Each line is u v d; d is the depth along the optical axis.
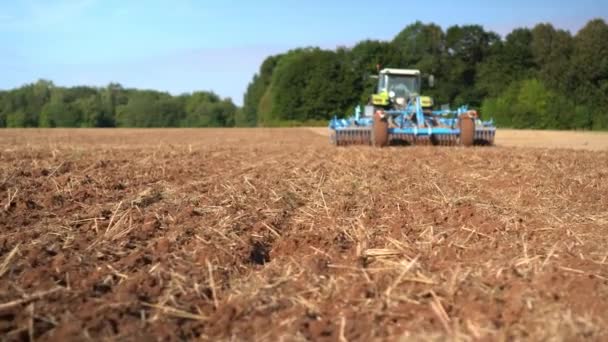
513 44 50.41
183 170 8.70
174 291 3.50
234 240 4.59
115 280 3.68
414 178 7.88
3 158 10.06
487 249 4.33
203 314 3.22
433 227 5.02
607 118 42.19
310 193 6.77
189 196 6.39
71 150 12.77
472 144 15.66
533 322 2.91
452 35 52.41
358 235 4.79
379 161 10.22
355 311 3.16
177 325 3.04
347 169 8.82
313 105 61.19
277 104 64.06
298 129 45.09
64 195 6.18
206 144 19.38
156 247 4.37
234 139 26.00
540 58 48.81
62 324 2.98
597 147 18.05
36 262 3.94
